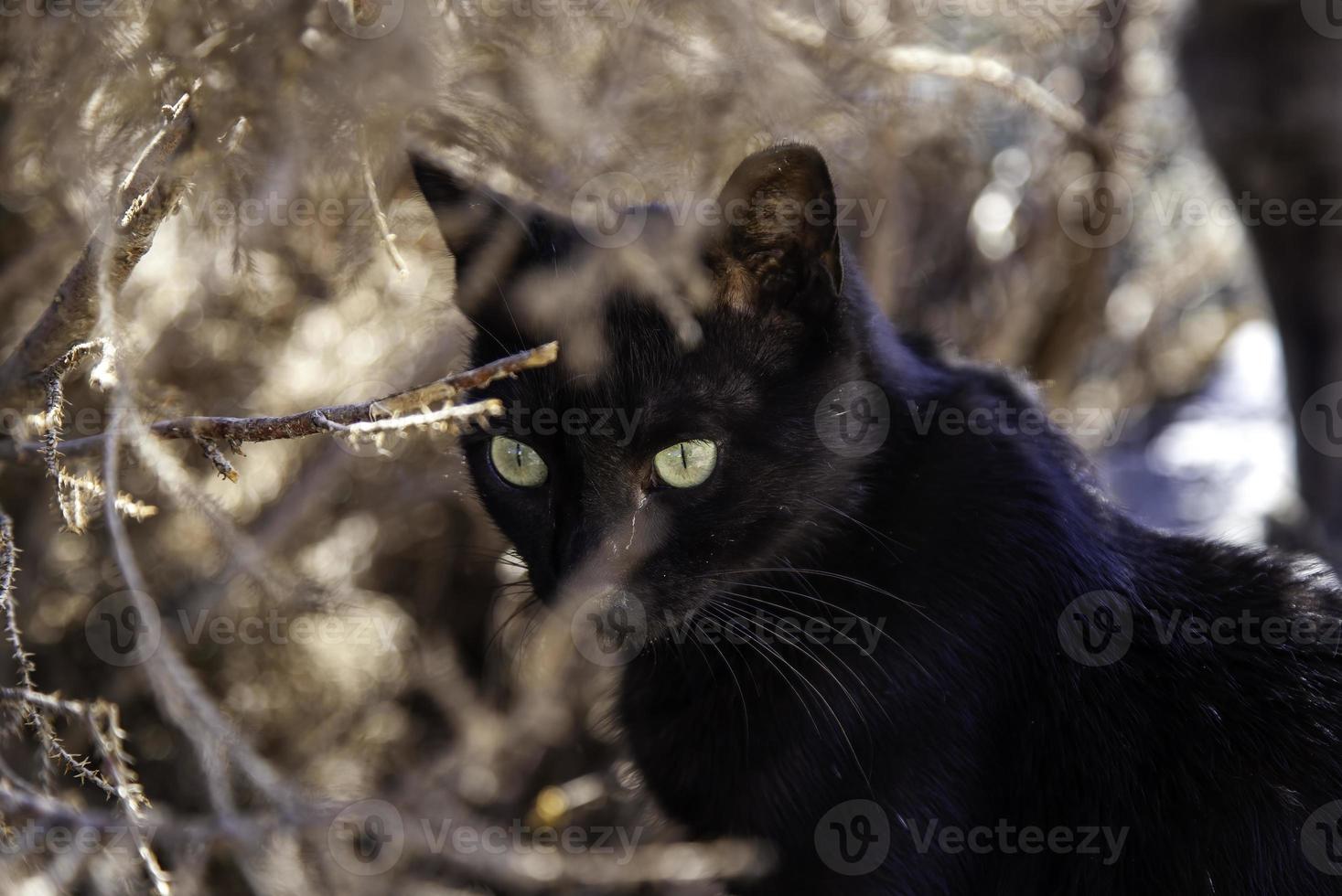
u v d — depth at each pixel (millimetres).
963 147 1225
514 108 1006
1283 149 1249
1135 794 992
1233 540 1053
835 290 977
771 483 992
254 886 952
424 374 1142
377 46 949
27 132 990
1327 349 1269
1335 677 1003
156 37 950
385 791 1126
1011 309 1240
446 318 1126
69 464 995
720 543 994
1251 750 991
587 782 1147
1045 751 997
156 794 1093
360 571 1164
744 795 1005
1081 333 1250
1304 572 1031
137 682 1087
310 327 1150
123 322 958
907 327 1072
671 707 1023
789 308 986
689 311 974
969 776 987
